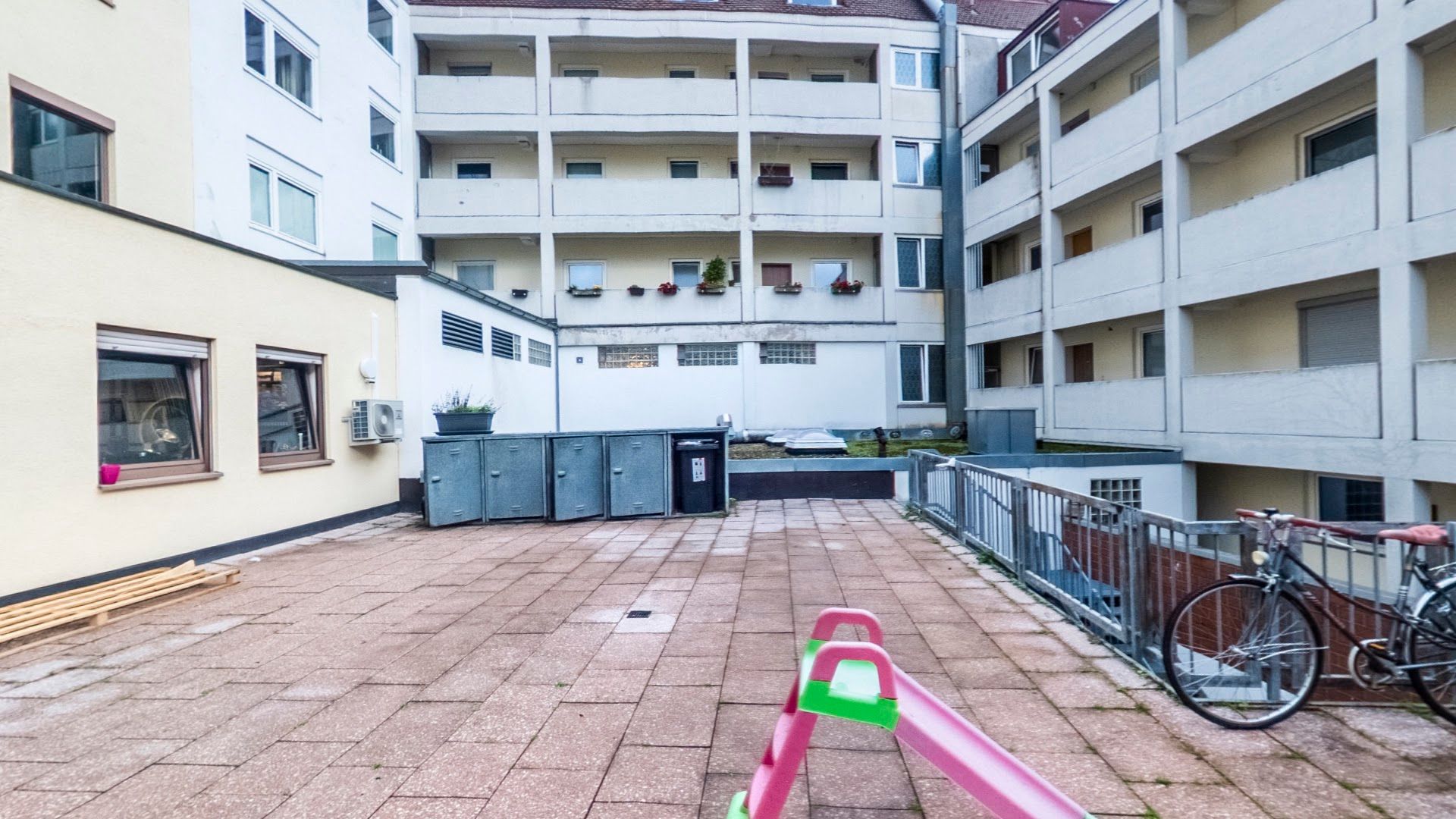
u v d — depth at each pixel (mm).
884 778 2887
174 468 6984
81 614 5000
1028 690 3773
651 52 21172
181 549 6945
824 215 20625
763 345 20422
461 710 3582
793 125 20391
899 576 6418
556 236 20672
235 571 6359
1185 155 13523
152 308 6656
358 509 9766
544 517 9695
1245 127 12383
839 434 20516
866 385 20734
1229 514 13680
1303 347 12258
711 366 20266
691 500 10180
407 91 17812
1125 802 2688
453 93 19500
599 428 19922
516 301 19922
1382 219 9844
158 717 3533
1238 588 3473
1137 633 4184
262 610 5457
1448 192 9102
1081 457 12742
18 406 5469
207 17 10547
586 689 3842
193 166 10281
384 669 4172
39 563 5609
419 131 19500
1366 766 2953
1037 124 19188
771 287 20359
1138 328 15758
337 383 9430
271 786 2871
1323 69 10711
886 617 5141
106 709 3641
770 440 16828
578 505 9711
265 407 8312
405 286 10812
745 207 20188
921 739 2141
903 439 19531
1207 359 13984
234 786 2867
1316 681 3375
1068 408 16453
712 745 3180
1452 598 3361
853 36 20656
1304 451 10938
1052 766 2959
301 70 13109
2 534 5348
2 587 5336
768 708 3576
